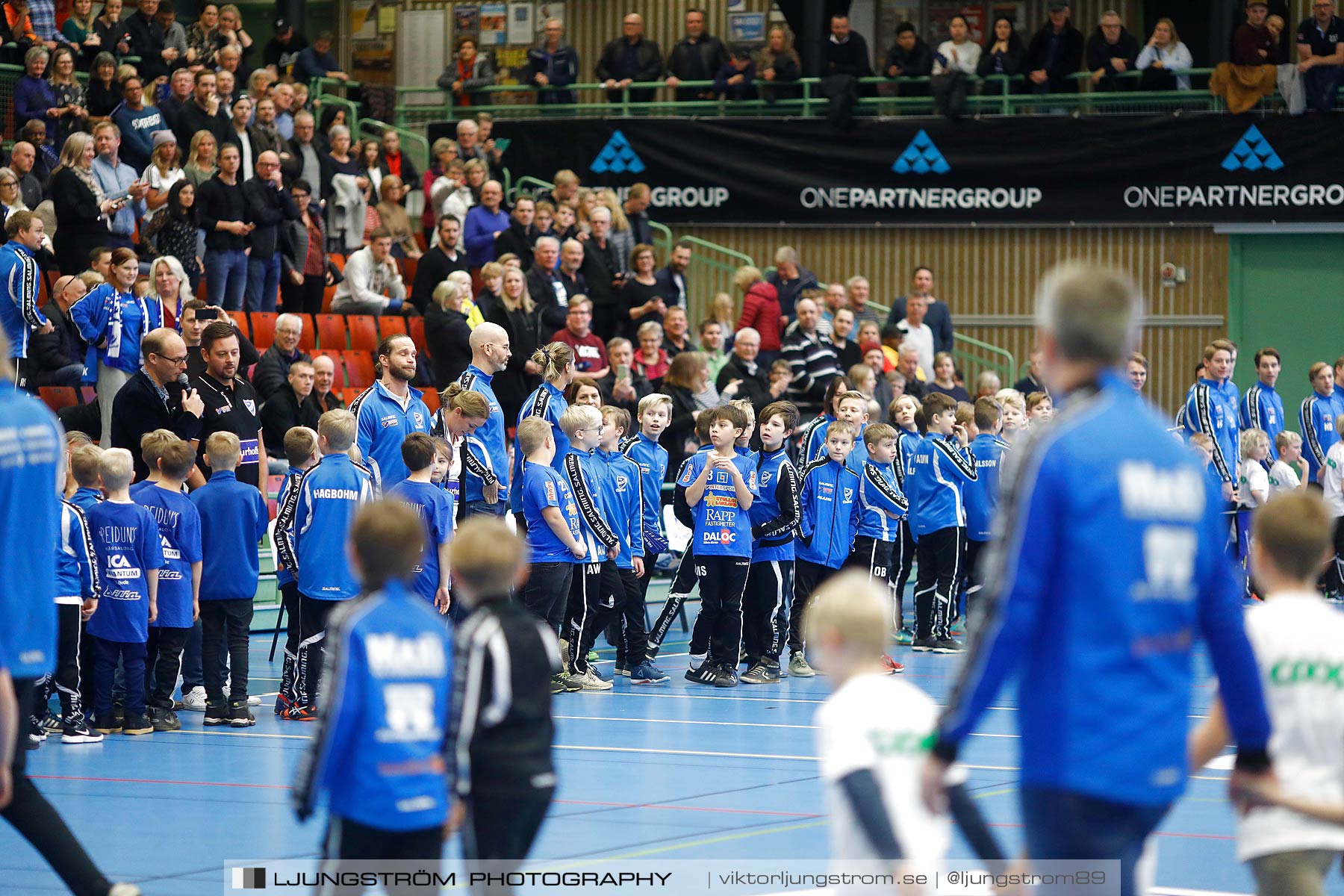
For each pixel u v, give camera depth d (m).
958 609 22.88
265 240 25.70
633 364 26.91
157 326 20.91
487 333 18.34
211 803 11.86
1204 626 5.59
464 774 6.76
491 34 41.97
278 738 14.95
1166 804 5.30
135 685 15.15
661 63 38.19
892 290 37.31
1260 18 34.03
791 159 36.69
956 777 6.09
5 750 7.39
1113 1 38.66
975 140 35.72
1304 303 35.09
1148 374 36.12
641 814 11.49
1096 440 5.33
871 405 24.72
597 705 17.36
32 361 21.75
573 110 38.31
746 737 15.16
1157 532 5.29
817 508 19.97
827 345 29.58
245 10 42.81
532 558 17.44
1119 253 36.03
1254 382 35.44
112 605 14.95
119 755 14.00
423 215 33.09
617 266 30.30
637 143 37.38
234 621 15.71
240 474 18.19
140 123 26.61
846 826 5.80
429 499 15.80
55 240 23.61
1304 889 6.43
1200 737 6.53
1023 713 5.42
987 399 23.05
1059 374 5.63
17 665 7.83
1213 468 26.69
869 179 36.34
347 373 26.55
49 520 8.05
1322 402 29.36
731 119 36.94
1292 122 34.03
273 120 28.50
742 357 26.48
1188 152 34.66
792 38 39.31
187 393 17.52
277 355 22.42
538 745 6.98
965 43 36.88
